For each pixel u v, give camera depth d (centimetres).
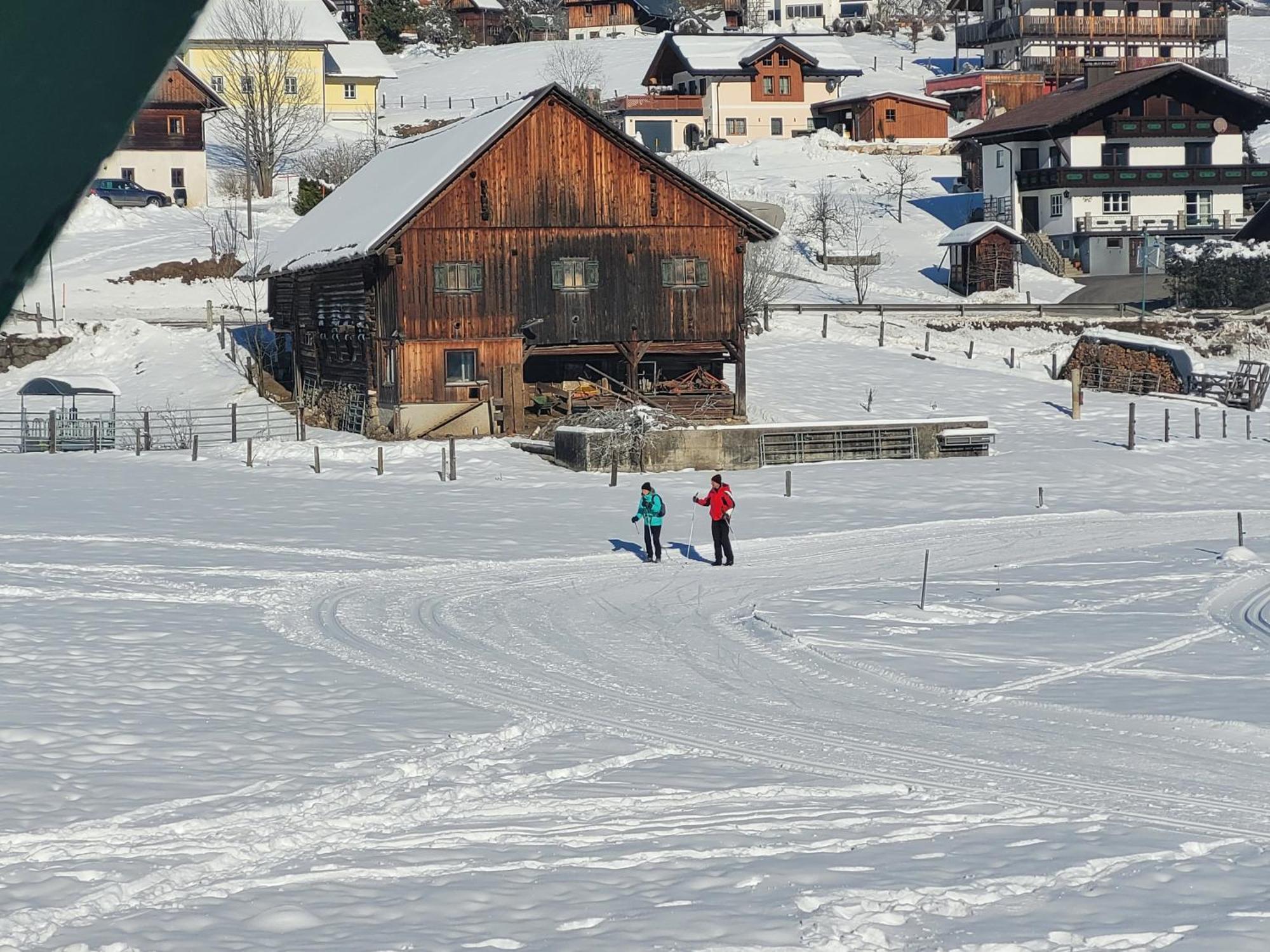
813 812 5291
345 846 4788
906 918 4078
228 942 3862
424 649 8600
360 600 10212
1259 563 11631
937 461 18300
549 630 9319
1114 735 6544
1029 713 6988
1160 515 14850
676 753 6238
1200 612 9581
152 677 7269
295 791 5381
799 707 7200
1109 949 3812
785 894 4266
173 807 5128
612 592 10762
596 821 5138
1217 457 18712
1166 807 5394
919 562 12106
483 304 19450
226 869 4534
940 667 8025
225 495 15625
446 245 19275
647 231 19988
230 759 5797
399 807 5234
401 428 19212
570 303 19775
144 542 12550
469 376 19538
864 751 6291
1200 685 7419
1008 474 17362
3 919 3981
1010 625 9294
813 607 10062
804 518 14438
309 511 14625
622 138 19675
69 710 6462
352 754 5966
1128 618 9425
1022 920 4062
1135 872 4522
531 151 19500
